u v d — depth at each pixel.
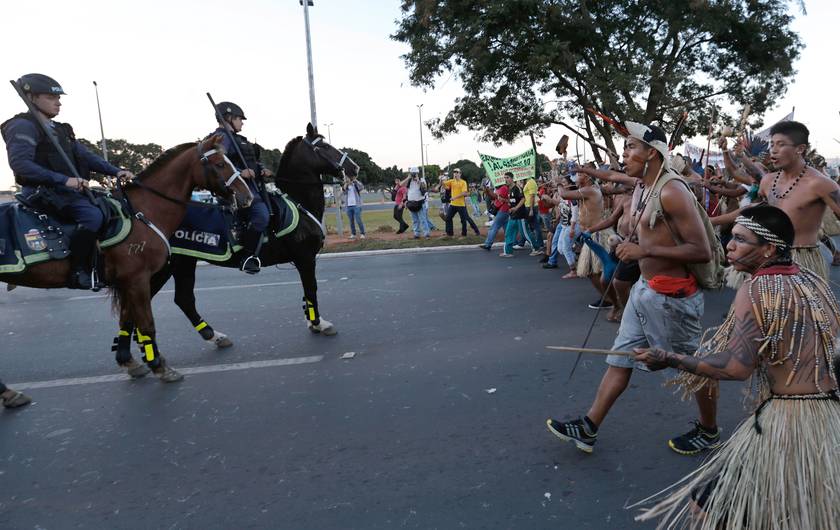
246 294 9.44
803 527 2.16
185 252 5.93
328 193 36.91
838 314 2.32
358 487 3.54
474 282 9.73
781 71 17.88
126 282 5.24
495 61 17.42
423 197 16.52
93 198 4.97
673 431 4.07
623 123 3.49
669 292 3.48
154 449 4.17
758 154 7.06
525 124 19.41
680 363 2.38
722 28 16.36
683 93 17.78
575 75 16.97
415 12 17.83
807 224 4.49
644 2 16.67
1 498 3.60
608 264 6.58
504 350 5.99
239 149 5.99
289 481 3.65
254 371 5.70
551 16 15.95
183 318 7.93
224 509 3.38
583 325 6.82
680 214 3.31
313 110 17.16
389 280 10.29
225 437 4.30
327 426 4.41
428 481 3.57
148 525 3.26
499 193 13.43
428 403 4.74
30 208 4.77
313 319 6.81
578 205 8.08
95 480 3.77
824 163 8.85
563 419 4.33
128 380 5.62
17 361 6.35
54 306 9.05
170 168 5.48
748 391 2.58
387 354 6.04
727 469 2.36
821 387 2.26
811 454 2.18
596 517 3.14
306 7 16.77
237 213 6.02
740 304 2.32
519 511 3.22
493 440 4.06
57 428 4.59
